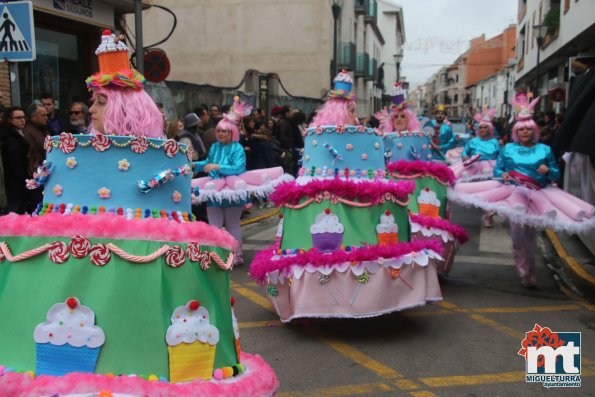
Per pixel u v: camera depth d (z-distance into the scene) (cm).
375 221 475
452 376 400
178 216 256
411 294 467
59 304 222
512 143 624
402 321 525
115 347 223
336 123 499
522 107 614
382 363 423
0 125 636
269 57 2298
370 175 493
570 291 639
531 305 580
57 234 227
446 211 655
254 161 1060
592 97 572
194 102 1408
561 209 580
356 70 3127
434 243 493
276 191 498
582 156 675
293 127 1245
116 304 224
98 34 1141
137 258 227
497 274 706
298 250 476
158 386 215
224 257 262
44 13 979
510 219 585
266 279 478
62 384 207
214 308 248
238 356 266
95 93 250
